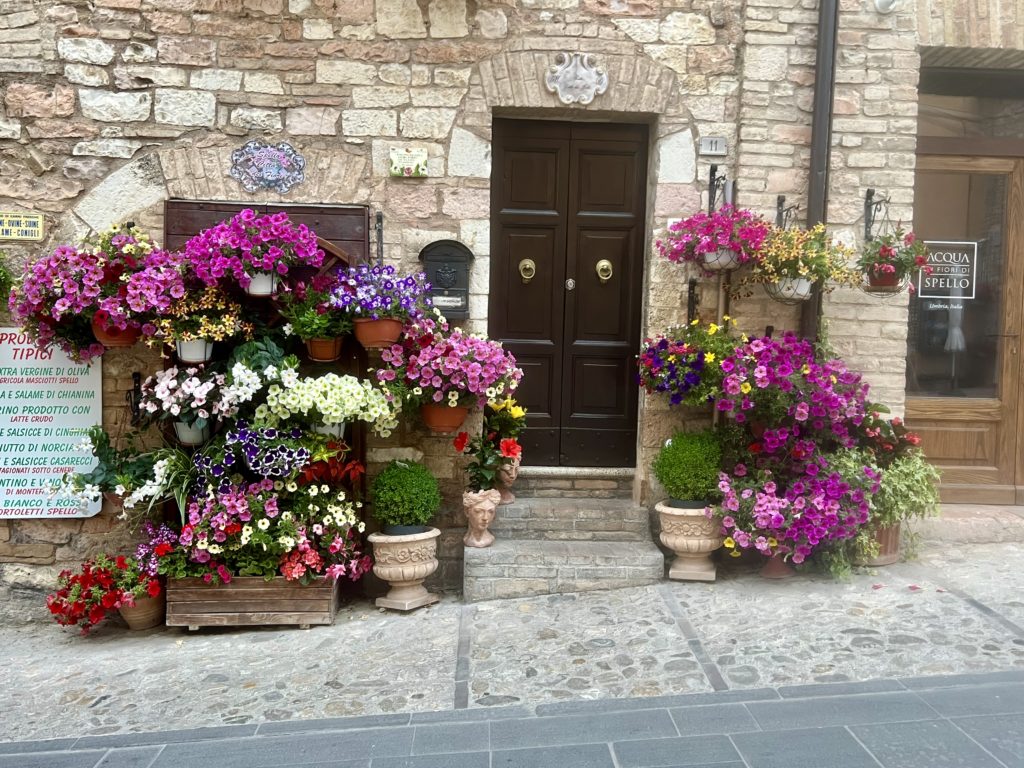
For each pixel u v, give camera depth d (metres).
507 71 4.11
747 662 3.08
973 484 4.80
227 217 4.05
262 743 2.65
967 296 4.82
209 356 3.71
